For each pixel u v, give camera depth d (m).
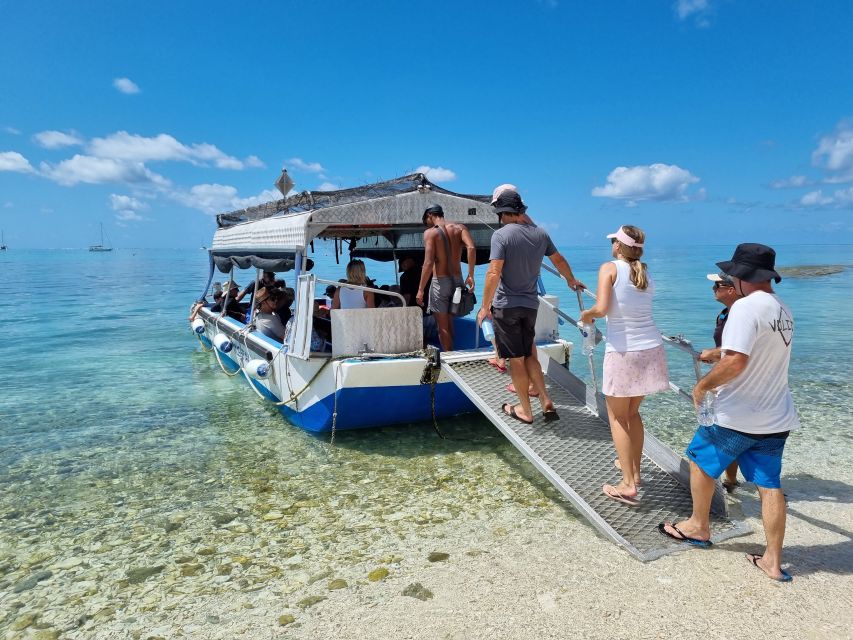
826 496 4.29
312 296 5.29
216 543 3.86
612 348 3.64
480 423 6.20
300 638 2.78
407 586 3.19
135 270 52.12
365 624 2.85
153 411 7.20
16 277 39.78
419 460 5.25
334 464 5.22
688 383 8.29
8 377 9.21
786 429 2.95
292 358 5.91
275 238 6.19
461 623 2.80
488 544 3.64
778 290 23.47
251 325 7.44
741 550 3.38
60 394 8.09
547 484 4.64
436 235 5.67
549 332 5.93
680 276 33.91
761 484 3.06
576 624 2.75
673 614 2.79
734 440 3.02
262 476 5.02
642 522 3.64
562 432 4.53
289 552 3.69
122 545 3.87
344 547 3.72
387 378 5.18
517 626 2.75
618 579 3.12
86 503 4.56
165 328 14.72
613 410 3.72
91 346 12.13
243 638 2.81
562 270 4.62
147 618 3.05
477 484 4.68
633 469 3.75
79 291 27.39
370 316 5.39
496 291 4.45
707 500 3.30
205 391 8.24
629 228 3.69
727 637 2.61
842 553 3.37
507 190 4.41
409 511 4.23
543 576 3.20
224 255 9.20
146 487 4.85
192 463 5.38
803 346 11.04
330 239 8.78
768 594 2.93
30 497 4.69
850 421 6.35
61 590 3.35
